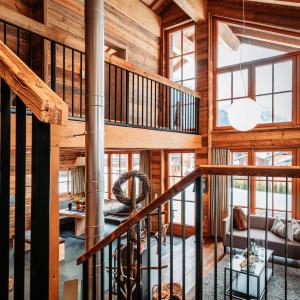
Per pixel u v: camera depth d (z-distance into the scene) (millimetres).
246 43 6770
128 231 2033
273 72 6414
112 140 3912
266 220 1596
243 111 4031
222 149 6840
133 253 2959
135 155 8867
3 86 938
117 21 6461
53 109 776
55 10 4996
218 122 7133
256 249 4699
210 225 6965
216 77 7148
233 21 6719
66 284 2307
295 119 6078
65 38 3199
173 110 6891
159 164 7984
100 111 3045
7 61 845
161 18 7812
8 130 948
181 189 1761
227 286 4344
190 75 7508
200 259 1709
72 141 3271
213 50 7121
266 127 6387
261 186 6469
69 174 9570
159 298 1935
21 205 910
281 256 5293
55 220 1818
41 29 2963
